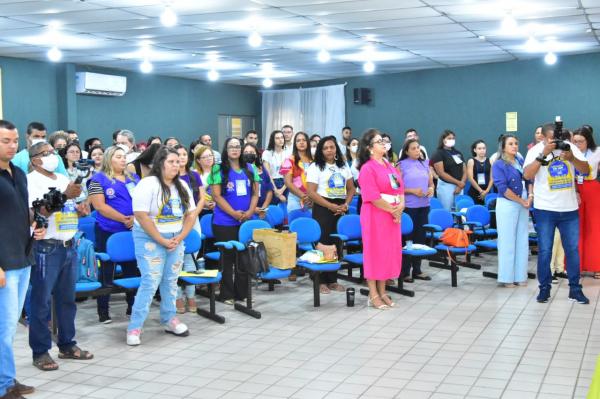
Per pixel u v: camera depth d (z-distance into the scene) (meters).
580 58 13.12
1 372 4.39
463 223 8.68
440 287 7.88
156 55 12.26
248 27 9.66
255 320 6.53
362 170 6.88
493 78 14.12
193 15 8.73
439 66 14.53
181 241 5.93
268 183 8.52
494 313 6.63
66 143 8.33
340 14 8.82
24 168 6.66
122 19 8.92
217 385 4.77
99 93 13.51
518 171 7.73
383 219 6.86
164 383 4.83
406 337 5.86
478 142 10.69
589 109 13.12
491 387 4.63
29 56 12.15
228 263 7.20
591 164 7.86
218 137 16.64
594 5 8.62
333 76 15.88
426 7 8.52
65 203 4.99
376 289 7.05
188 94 15.73
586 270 8.11
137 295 5.75
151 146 6.54
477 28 10.12
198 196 6.97
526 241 7.80
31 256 4.51
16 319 4.43
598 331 5.94
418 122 15.14
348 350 5.52
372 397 4.49
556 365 5.06
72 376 4.99
